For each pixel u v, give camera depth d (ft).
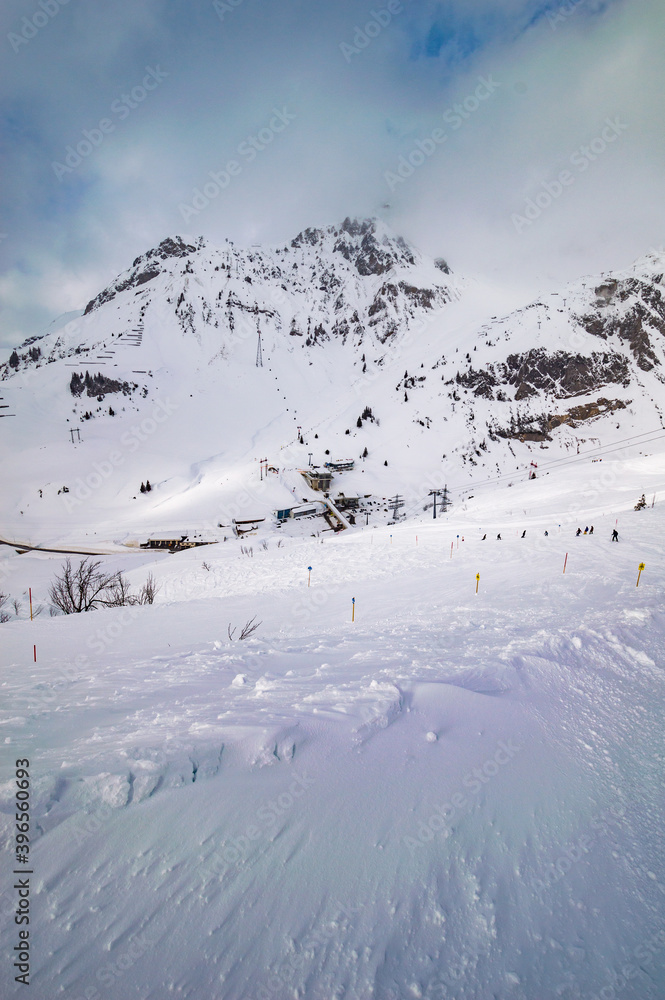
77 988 6.55
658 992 7.09
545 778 11.80
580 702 15.71
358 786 10.77
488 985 7.14
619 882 9.09
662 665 18.81
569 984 7.18
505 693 15.94
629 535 80.48
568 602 36.88
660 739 13.83
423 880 8.77
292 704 14.26
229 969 7.07
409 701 14.66
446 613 38.19
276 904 8.08
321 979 7.04
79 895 7.78
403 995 6.93
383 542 115.85
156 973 6.88
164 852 8.68
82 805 9.23
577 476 178.60
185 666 21.09
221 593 79.56
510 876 9.03
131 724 12.91
